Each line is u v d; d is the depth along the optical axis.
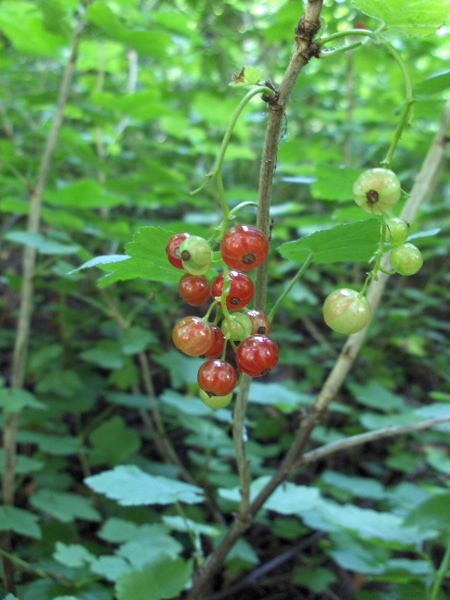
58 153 0.33
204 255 0.10
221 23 0.47
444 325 0.42
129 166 0.47
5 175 0.35
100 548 0.22
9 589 0.18
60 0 0.27
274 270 0.38
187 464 0.30
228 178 0.52
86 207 0.30
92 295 0.36
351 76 0.40
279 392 0.27
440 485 0.29
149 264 0.12
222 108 0.38
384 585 0.24
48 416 0.28
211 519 0.26
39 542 0.22
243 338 0.11
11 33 0.30
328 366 0.36
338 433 0.32
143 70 0.47
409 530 0.21
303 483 0.29
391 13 0.11
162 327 0.40
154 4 0.48
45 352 0.30
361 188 0.10
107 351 0.29
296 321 0.45
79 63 0.37
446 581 0.24
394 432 0.17
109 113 0.35
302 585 0.22
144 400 0.30
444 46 0.48
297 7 0.30
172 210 0.52
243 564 0.23
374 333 0.37
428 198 0.39
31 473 0.25
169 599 0.16
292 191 0.53
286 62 0.45
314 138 0.45
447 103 0.18
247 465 0.15
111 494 0.17
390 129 0.44
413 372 0.42
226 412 0.25
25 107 0.33
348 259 0.14
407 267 0.11
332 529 0.22
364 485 0.26
